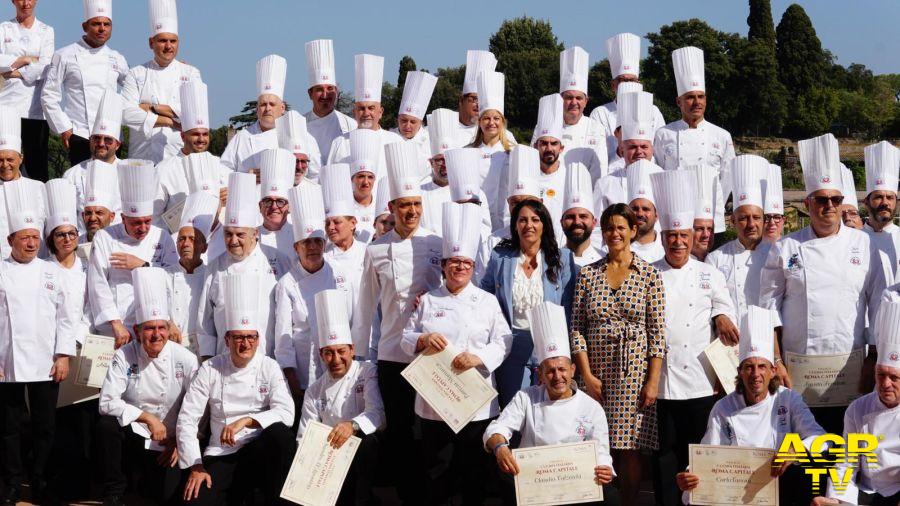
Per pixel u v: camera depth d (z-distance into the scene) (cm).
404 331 804
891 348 741
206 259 995
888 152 970
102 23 1289
